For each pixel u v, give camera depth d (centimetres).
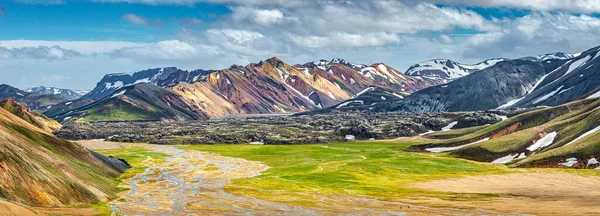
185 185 15450
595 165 16925
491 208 10975
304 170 18825
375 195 13475
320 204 11931
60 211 9225
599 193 12731
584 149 18062
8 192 8838
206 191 14200
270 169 19862
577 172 16325
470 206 11362
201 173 18650
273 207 11444
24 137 12862
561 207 10788
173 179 16888
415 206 11519
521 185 14688
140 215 10019
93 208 10269
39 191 9650
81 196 11056
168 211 10725
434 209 11006
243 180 16512
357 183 15638
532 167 18388
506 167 18812
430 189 14488
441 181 15962
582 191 13188
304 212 10750
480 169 18362
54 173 11212
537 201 11856
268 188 14825
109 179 15412
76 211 9544
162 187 14925
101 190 12594
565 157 18138
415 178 16662
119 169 18388
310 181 16075
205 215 10269
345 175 17100
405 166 19062
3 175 9081
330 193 13862
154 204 11706
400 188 14750
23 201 8994
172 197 12950
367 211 10812
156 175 17900
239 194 13650
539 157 18925
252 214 10469
